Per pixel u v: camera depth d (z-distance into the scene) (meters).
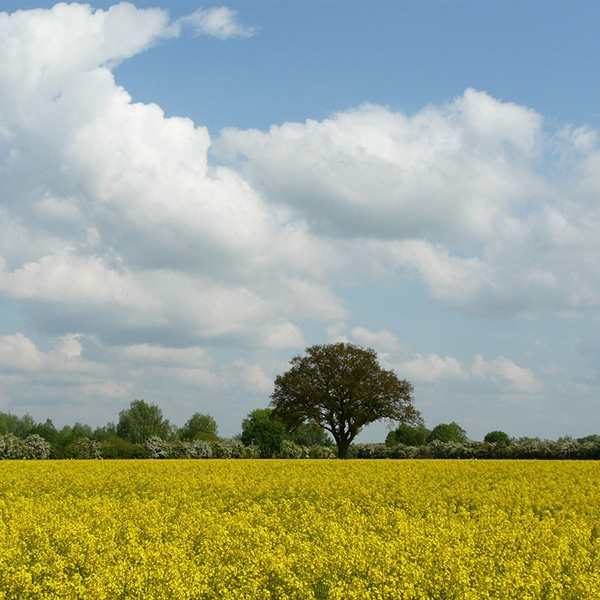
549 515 20.62
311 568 11.81
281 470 32.16
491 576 11.78
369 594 10.48
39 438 58.62
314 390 71.00
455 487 25.38
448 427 132.88
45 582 10.91
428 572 11.58
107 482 26.94
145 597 10.23
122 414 123.56
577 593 11.00
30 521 15.66
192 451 66.38
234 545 13.45
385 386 71.81
